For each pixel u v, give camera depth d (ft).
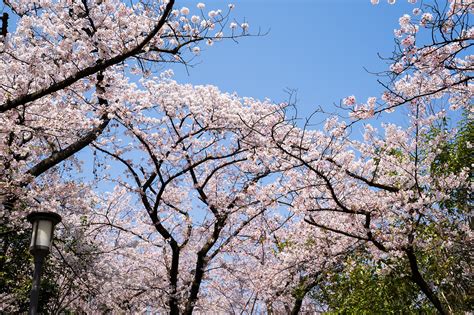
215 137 37.42
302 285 34.37
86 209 32.32
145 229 40.27
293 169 31.17
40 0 24.72
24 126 26.45
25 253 31.58
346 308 32.96
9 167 26.40
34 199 29.66
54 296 34.53
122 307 35.96
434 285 29.12
